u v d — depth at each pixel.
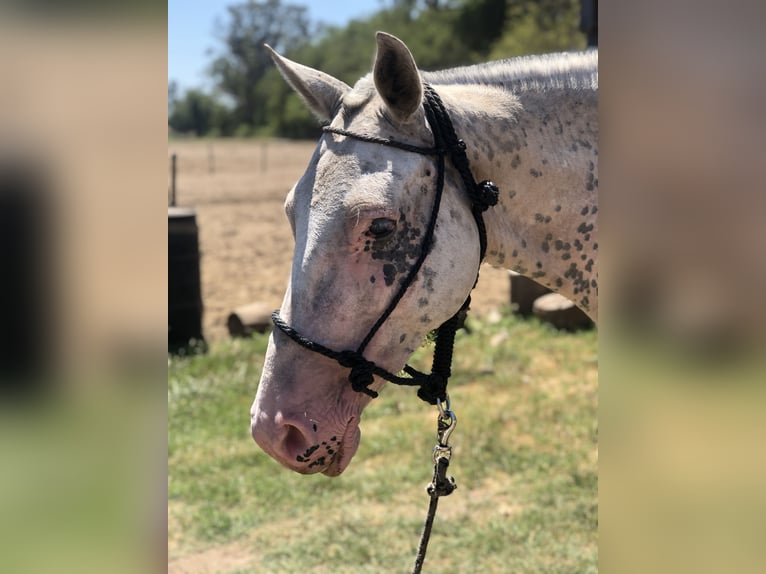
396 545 3.78
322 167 1.79
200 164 28.31
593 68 2.13
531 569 3.48
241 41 69.19
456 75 2.12
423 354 6.66
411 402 5.79
